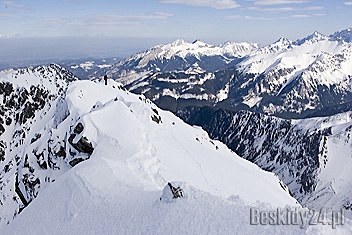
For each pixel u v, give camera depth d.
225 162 88.75
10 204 86.62
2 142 138.00
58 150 79.88
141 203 38.12
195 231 29.44
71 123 88.00
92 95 108.38
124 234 33.34
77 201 43.19
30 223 42.62
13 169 110.69
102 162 52.56
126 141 66.12
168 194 35.84
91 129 71.25
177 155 71.50
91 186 45.66
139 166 58.28
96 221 37.75
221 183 67.38
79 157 72.25
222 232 28.11
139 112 92.44
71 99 101.94
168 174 58.81
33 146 92.00
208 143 116.06
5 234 43.06
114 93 116.88
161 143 74.62
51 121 109.75
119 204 39.59
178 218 31.94
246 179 79.88
